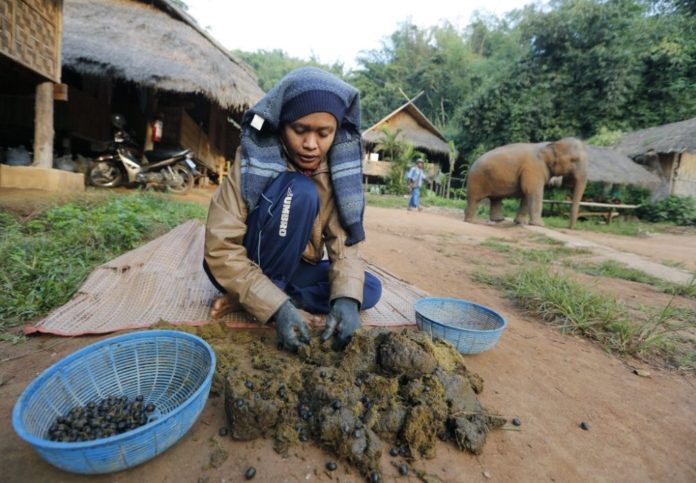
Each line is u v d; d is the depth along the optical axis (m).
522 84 19.80
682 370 2.23
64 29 7.95
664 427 1.67
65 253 3.05
